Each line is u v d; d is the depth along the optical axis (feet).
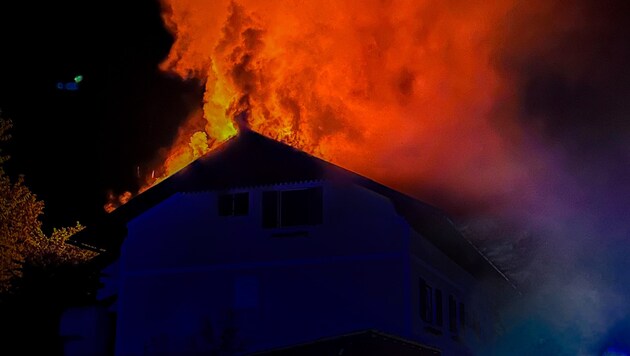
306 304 67.36
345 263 67.26
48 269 82.89
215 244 71.51
